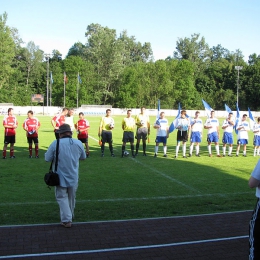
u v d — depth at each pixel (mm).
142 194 8375
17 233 5500
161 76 73562
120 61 78000
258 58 95375
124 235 5512
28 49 84562
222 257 4762
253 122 16141
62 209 5801
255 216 3674
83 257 4668
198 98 77000
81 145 6055
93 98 74375
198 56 103750
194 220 6348
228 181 10023
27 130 13562
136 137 14828
